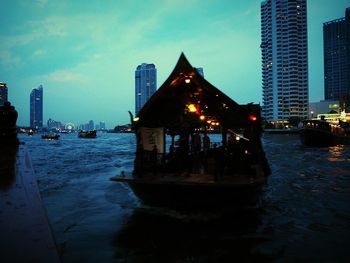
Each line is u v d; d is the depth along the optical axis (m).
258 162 15.00
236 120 12.82
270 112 164.00
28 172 5.28
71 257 7.81
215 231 9.50
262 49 170.25
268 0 163.38
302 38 159.38
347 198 14.42
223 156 11.85
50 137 127.06
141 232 9.50
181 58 11.77
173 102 13.04
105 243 8.72
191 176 12.16
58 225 10.48
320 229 9.78
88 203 13.71
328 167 27.30
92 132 148.25
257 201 12.25
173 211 11.41
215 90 12.01
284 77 159.25
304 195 15.16
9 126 10.65
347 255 7.75
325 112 146.88
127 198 14.53
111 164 33.09
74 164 33.06
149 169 12.96
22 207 3.41
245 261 7.48
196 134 17.53
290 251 8.03
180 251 8.09
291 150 48.97
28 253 2.35
